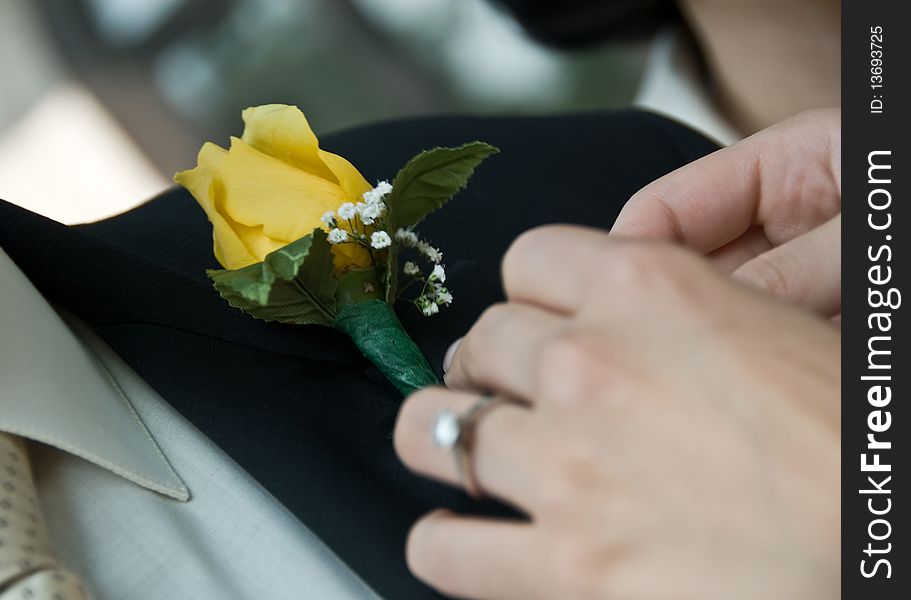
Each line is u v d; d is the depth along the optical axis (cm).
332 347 45
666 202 44
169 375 44
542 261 37
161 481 42
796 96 91
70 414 41
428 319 48
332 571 42
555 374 35
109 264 45
